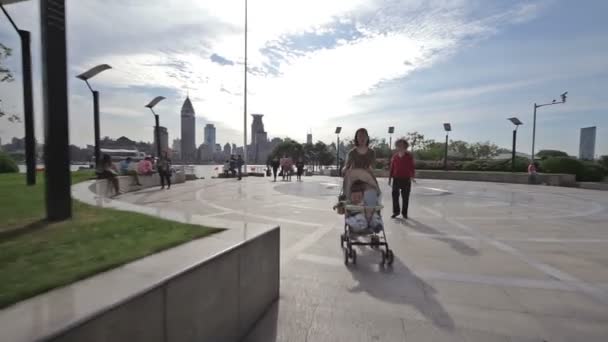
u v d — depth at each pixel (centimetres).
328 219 778
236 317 258
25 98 966
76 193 711
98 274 188
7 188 776
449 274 420
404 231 674
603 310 320
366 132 510
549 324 293
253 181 2238
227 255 242
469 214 897
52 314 137
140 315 163
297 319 301
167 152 1609
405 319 302
